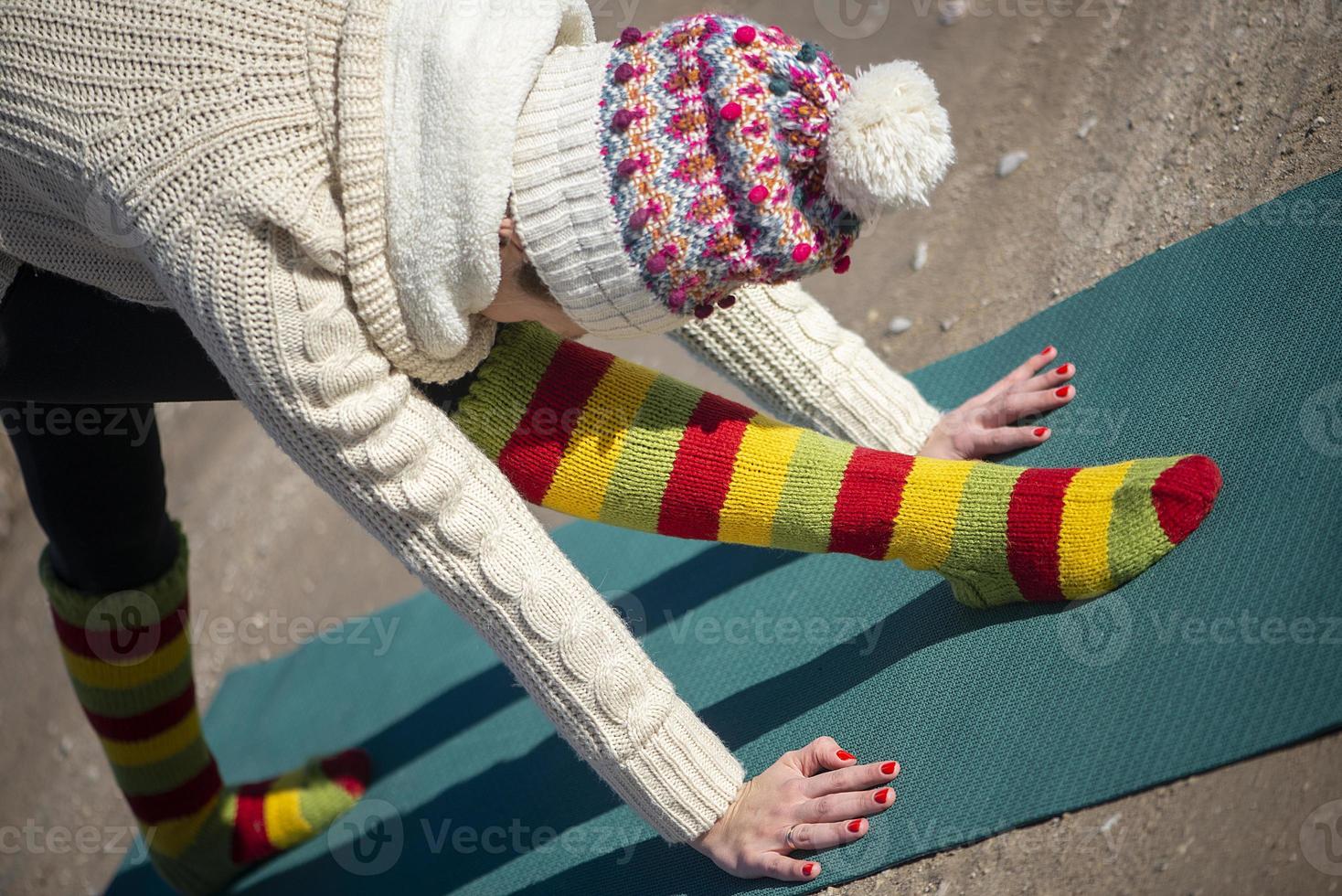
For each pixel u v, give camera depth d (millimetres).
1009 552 1521
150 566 1894
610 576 2299
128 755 2027
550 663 1380
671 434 1524
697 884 1656
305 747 2498
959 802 1494
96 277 1365
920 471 1550
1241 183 1974
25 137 1259
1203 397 1675
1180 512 1489
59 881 2664
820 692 1764
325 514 3043
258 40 1215
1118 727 1426
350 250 1228
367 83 1202
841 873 1517
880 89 1175
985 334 2234
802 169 1240
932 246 2504
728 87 1201
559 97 1249
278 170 1191
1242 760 1320
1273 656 1359
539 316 1391
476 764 2197
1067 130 2410
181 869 2242
